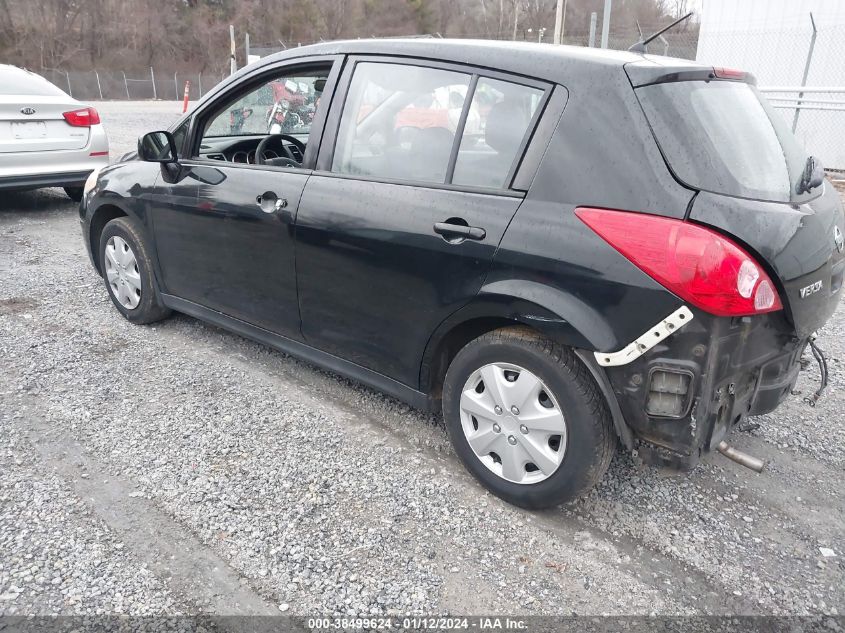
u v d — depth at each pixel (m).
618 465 3.09
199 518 2.63
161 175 3.96
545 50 2.60
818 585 2.39
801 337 2.50
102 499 2.72
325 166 3.14
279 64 3.45
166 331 4.47
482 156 2.63
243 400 3.57
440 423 3.41
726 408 2.39
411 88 2.89
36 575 2.31
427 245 2.70
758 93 2.88
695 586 2.37
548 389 2.51
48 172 7.32
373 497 2.80
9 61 47.81
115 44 51.91
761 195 2.31
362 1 56.16
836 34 10.07
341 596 2.28
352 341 3.16
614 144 2.32
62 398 3.53
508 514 2.72
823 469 3.11
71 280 5.48
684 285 2.14
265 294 3.49
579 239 2.33
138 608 2.19
